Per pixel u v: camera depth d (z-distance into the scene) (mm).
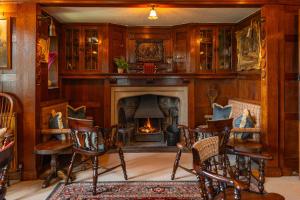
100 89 6195
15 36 4105
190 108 6090
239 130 4332
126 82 6082
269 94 4219
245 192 2480
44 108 4465
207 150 2527
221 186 2332
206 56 6059
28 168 4102
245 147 3943
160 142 6582
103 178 4109
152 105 6672
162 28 6289
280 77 4227
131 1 4102
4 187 2039
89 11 4930
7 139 3543
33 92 4102
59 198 3428
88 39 5996
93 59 6023
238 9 4793
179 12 5020
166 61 6316
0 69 4102
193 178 4102
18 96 4109
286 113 4254
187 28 6012
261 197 2363
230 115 5164
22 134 4094
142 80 6090
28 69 4098
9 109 4113
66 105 5555
